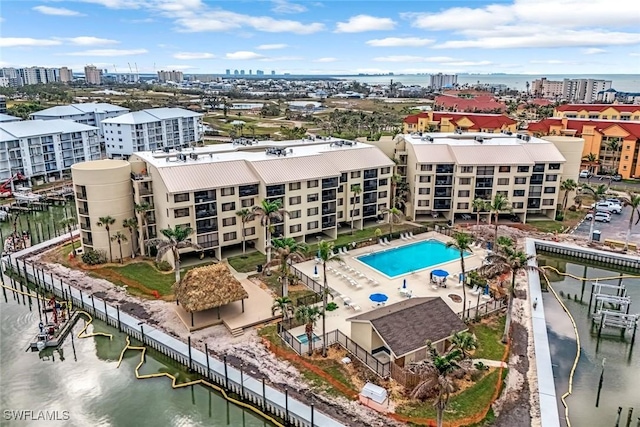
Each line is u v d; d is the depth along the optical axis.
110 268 74.69
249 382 47.16
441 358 37.22
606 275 78.69
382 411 42.78
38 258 79.94
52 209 114.69
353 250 83.44
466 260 78.88
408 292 65.56
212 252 79.19
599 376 50.84
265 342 54.16
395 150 102.31
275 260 62.53
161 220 76.00
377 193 94.88
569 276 78.19
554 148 99.25
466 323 58.06
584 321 62.81
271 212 70.56
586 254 83.50
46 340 56.53
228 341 54.53
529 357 52.16
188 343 51.12
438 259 79.81
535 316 61.22
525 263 54.12
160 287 68.12
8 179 122.38
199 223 74.31
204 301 56.34
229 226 77.50
